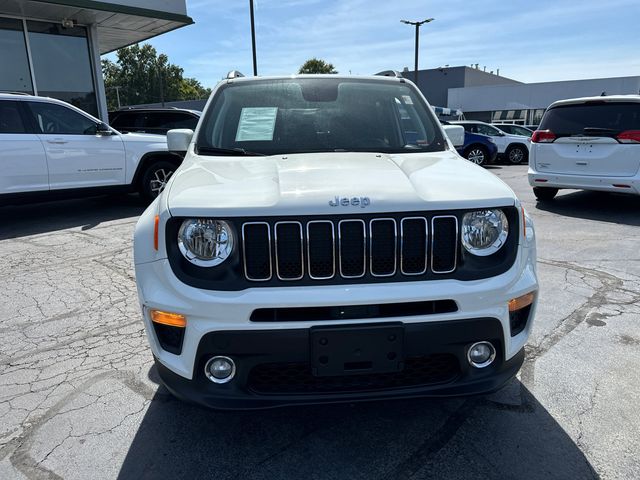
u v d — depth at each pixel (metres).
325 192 2.00
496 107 37.75
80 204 8.62
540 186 7.75
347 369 1.93
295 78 3.44
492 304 1.99
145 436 2.39
